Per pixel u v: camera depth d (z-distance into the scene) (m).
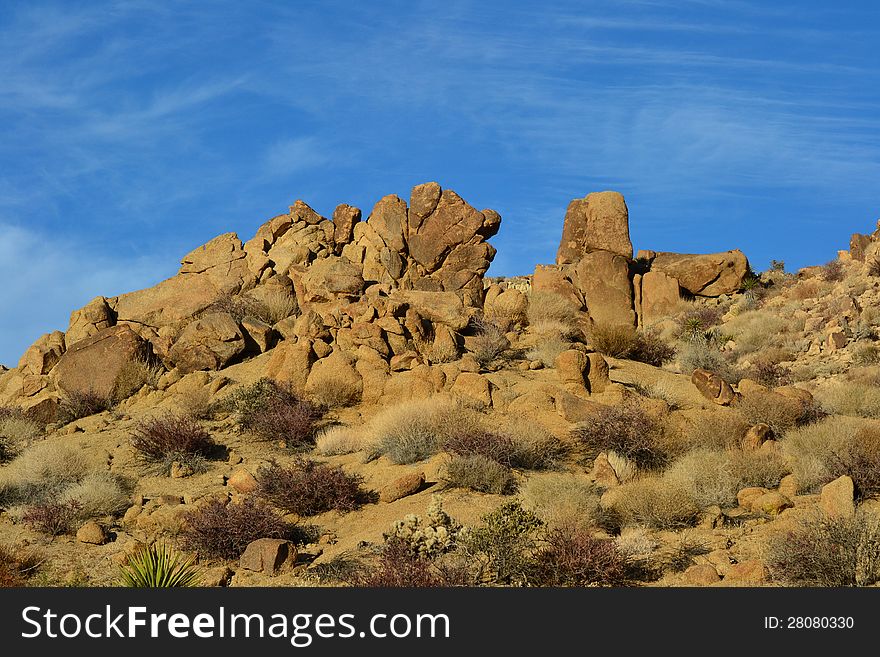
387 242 29.53
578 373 20.39
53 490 17.03
